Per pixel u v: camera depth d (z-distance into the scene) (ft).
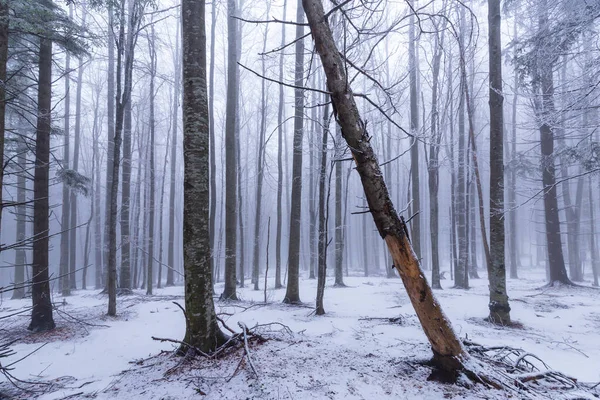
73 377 16.97
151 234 53.21
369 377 12.90
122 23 32.45
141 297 44.68
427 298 12.32
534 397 11.27
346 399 11.12
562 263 48.26
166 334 25.35
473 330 25.39
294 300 36.81
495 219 28.94
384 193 11.96
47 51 30.14
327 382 12.42
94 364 19.20
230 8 45.37
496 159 29.22
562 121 23.98
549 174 49.90
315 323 26.81
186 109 17.54
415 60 48.19
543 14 28.02
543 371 13.17
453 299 38.78
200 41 17.99
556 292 43.68
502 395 11.23
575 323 27.91
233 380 12.99
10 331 26.86
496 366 13.99
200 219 17.08
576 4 24.70
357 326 25.50
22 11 22.53
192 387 12.79
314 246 73.61
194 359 15.79
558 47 26.63
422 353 15.69
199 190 17.17
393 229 12.00
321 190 32.63
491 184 29.50
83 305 40.19
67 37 29.78
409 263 12.20
